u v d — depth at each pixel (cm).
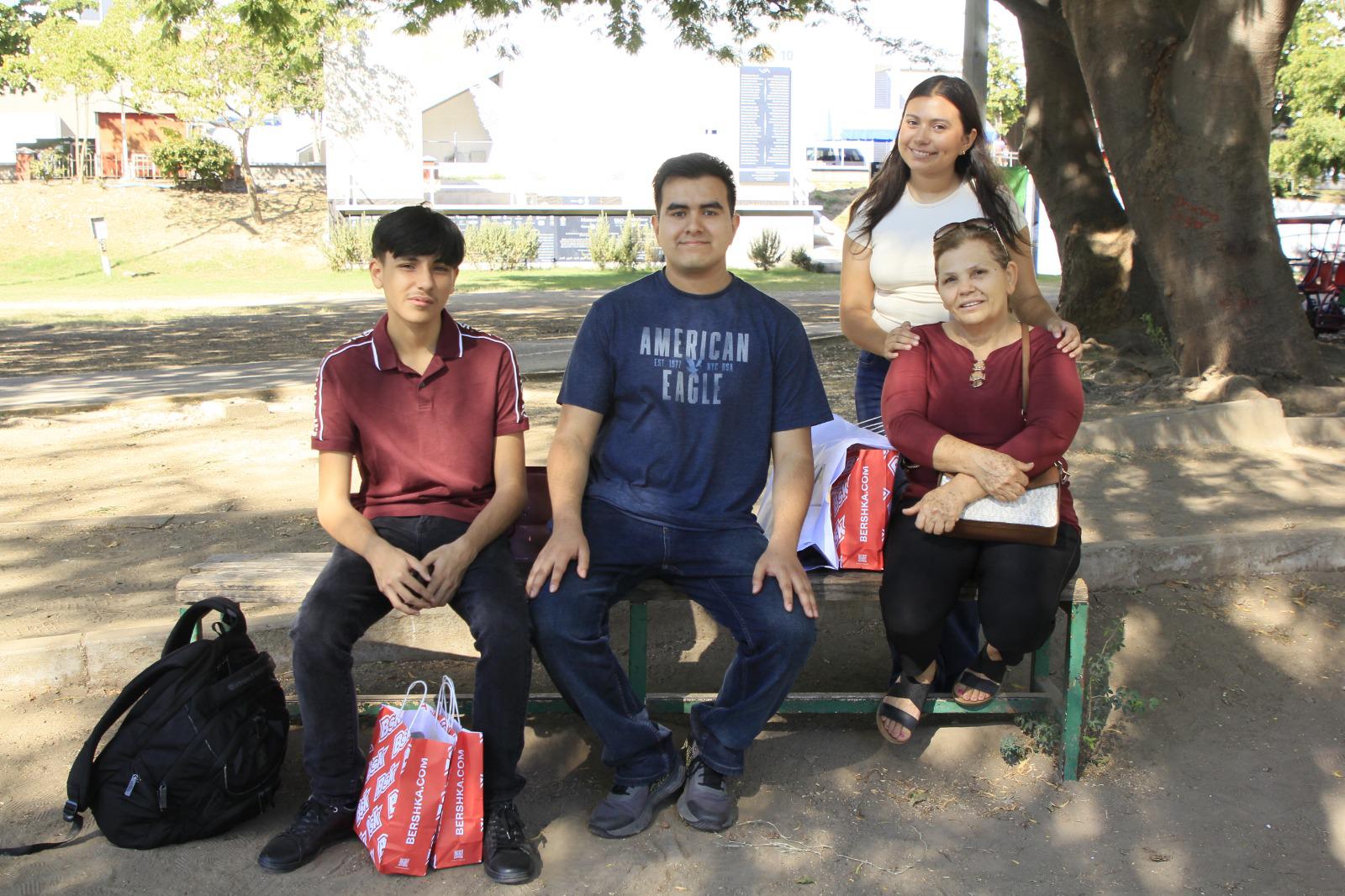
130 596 468
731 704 326
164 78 3156
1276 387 830
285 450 780
